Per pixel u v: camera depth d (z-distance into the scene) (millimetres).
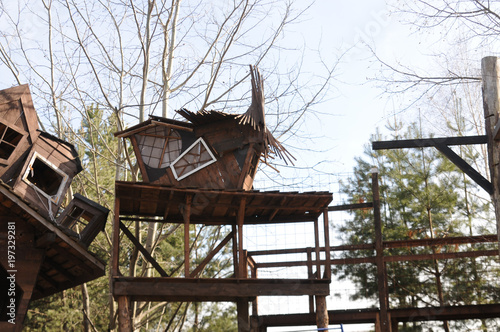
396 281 18766
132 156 20266
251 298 13930
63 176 14422
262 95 13578
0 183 11789
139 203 13266
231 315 22547
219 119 13609
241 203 12773
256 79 13633
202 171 13453
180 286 11898
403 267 18922
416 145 10672
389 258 14734
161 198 12641
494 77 10227
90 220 14266
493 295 17594
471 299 17750
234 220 14359
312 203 13242
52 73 17953
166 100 17125
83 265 13492
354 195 20578
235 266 14102
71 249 12984
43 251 12633
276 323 15367
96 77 16453
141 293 11648
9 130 14039
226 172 13438
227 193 12430
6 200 12102
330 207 15422
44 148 14219
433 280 18719
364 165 21312
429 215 19641
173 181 13320
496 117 10062
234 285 12188
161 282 11812
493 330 18234
